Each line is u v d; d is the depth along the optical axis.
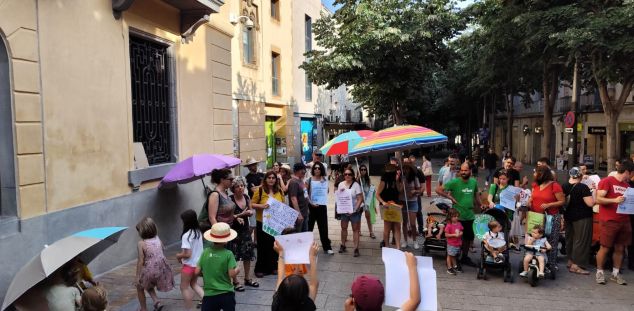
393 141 7.53
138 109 8.27
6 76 5.35
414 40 16.44
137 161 8.02
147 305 5.73
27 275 3.54
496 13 14.65
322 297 6.14
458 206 7.47
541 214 6.95
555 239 6.98
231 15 12.55
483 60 17.12
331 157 20.88
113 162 7.24
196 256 5.45
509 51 15.95
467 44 19.88
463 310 5.73
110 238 4.43
